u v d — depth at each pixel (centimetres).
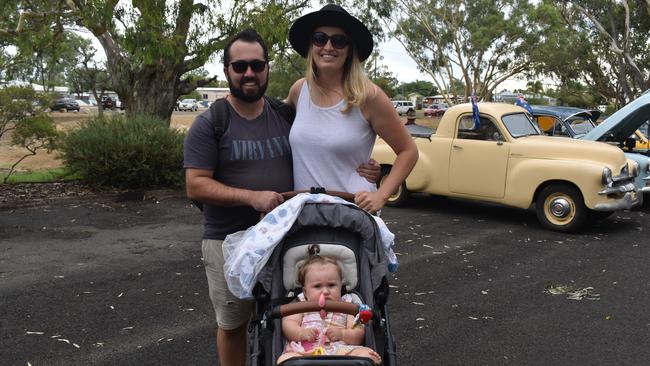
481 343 473
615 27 3472
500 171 950
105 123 1181
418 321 518
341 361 243
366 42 313
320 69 314
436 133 1027
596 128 1099
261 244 287
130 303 545
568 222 894
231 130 318
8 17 1470
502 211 1070
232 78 311
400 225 934
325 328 273
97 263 677
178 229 861
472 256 750
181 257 707
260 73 310
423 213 1040
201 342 461
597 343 477
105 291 577
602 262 729
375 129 320
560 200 898
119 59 1456
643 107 1043
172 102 1498
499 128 955
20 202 1014
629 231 918
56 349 443
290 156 331
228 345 352
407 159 325
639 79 3244
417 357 444
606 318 533
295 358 245
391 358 271
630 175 909
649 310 556
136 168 1116
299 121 322
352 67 314
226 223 332
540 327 509
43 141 1208
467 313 541
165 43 1227
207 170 315
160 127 1174
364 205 306
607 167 866
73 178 1219
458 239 845
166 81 1463
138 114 1288
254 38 312
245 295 296
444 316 532
